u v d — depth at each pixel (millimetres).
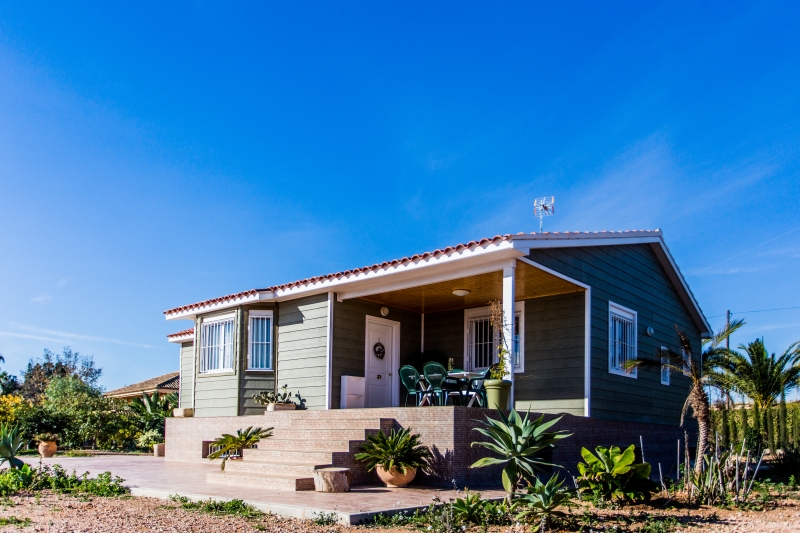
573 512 8250
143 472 12391
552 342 13984
